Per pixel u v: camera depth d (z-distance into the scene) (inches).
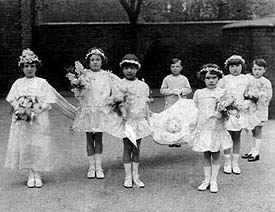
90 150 258.8
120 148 331.9
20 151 238.4
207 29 743.7
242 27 494.9
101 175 256.8
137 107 243.0
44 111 243.0
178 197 223.3
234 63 275.9
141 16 768.9
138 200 219.3
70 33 743.7
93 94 254.7
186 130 282.7
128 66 244.2
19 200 220.4
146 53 754.2
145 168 277.3
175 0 766.5
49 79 744.3
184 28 747.4
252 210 204.8
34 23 739.4
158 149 329.7
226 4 748.6
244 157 298.2
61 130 403.9
